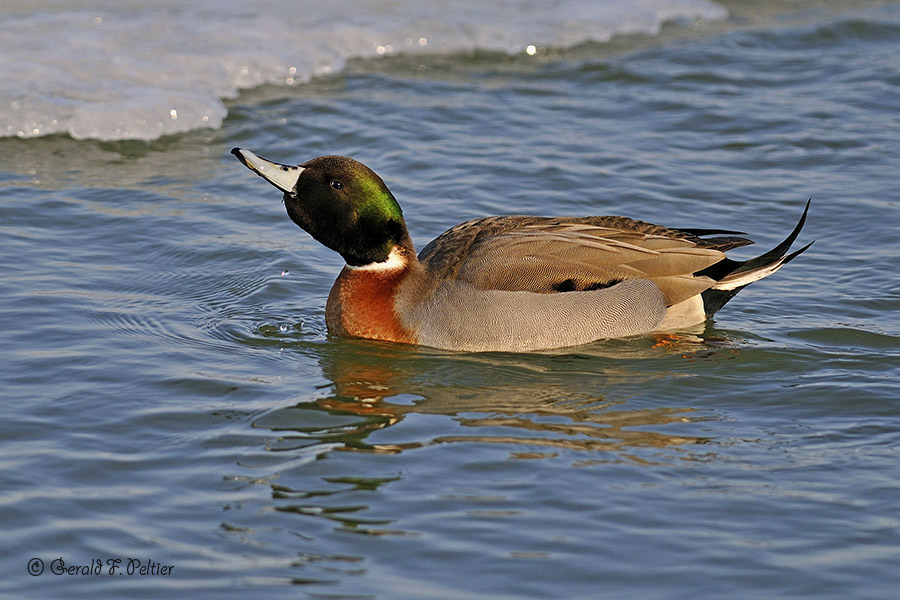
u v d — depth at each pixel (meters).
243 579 8.37
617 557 8.66
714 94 20.03
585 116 19.28
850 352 12.55
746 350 12.59
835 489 9.66
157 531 8.95
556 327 12.53
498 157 17.67
